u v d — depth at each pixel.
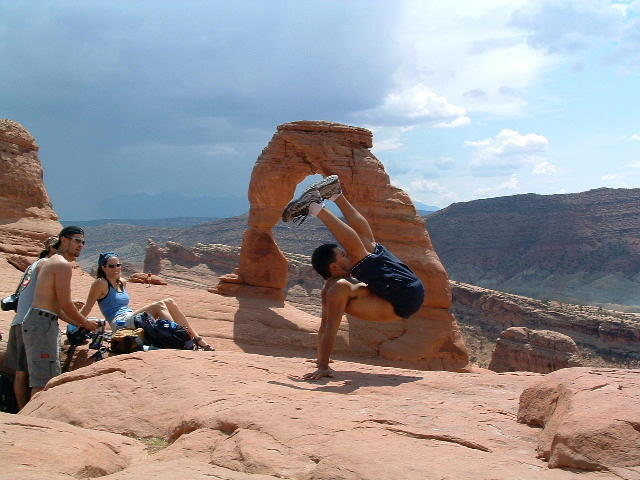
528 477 3.94
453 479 3.91
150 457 4.80
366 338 21.56
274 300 24.77
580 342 69.19
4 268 20.39
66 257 9.98
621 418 4.18
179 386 6.23
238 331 20.12
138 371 6.80
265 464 4.30
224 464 4.44
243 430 4.83
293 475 4.16
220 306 21.92
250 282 25.12
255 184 25.19
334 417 5.11
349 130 24.70
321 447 4.45
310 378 7.11
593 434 4.11
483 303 78.38
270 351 19.39
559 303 78.12
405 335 22.06
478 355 72.19
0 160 24.56
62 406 6.24
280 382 6.80
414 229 23.78
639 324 67.00
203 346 10.39
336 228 7.25
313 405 5.49
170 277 94.31
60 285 9.21
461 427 5.05
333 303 7.15
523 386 7.05
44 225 24.73
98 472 4.18
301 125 24.86
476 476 3.96
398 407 5.61
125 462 4.61
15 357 9.51
